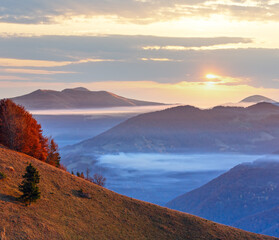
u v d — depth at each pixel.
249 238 53.50
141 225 50.12
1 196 44.31
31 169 45.75
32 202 45.75
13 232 38.62
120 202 55.53
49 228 41.66
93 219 47.59
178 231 50.91
